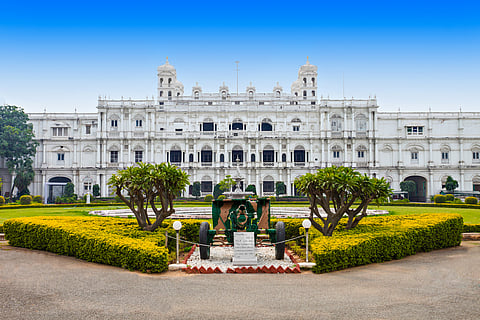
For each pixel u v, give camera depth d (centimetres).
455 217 2312
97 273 1533
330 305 1134
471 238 2523
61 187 8212
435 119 8319
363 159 8162
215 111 8338
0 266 1666
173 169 2103
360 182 1983
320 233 2055
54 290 1295
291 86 12000
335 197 2050
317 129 8300
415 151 8256
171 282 1398
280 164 7994
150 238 1848
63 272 1551
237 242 1697
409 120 8294
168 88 10825
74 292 1270
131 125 8144
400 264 1723
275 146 8088
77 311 1091
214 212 1919
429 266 1678
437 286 1342
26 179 7700
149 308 1114
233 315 1055
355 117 8225
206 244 1822
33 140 7925
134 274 1517
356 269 1617
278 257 1814
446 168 8162
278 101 9938
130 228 2139
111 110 8181
